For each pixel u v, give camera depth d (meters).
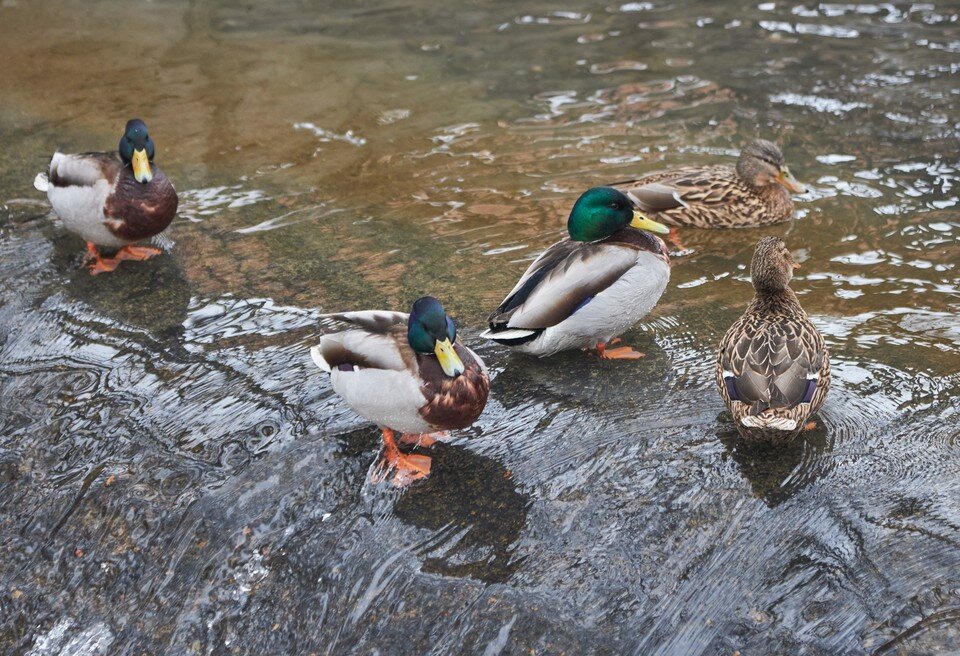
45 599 3.28
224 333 3.75
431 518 3.22
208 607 3.20
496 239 4.11
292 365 3.62
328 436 3.41
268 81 5.41
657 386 3.49
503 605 3.07
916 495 3.17
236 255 4.08
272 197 4.40
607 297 3.52
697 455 3.29
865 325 3.65
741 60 5.42
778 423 3.15
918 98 4.89
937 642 2.96
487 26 6.21
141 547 3.30
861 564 3.06
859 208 4.25
